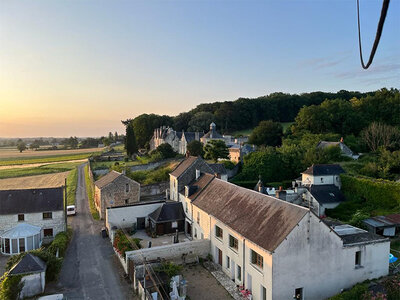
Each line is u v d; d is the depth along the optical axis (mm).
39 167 104375
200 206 34719
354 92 150875
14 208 37969
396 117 83875
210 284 26719
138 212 42406
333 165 53594
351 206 45000
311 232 22344
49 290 26062
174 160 85250
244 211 28125
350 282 24094
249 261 24484
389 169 54844
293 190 51719
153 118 138625
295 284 21938
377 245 25172
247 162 64500
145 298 22750
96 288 26406
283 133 91688
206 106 156625
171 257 30453
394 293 22469
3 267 31031
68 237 38125
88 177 81938
